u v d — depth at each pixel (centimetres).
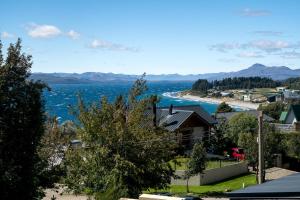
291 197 844
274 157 4547
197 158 3591
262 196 866
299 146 4988
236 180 4000
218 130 5459
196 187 3659
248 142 3900
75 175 2453
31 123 1438
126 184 2411
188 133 5394
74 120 2700
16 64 1448
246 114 5803
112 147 2492
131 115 2583
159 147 2564
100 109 2559
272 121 8875
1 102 1371
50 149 2362
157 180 2536
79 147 2567
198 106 6309
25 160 1435
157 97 2705
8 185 1361
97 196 1742
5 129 1372
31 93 1439
